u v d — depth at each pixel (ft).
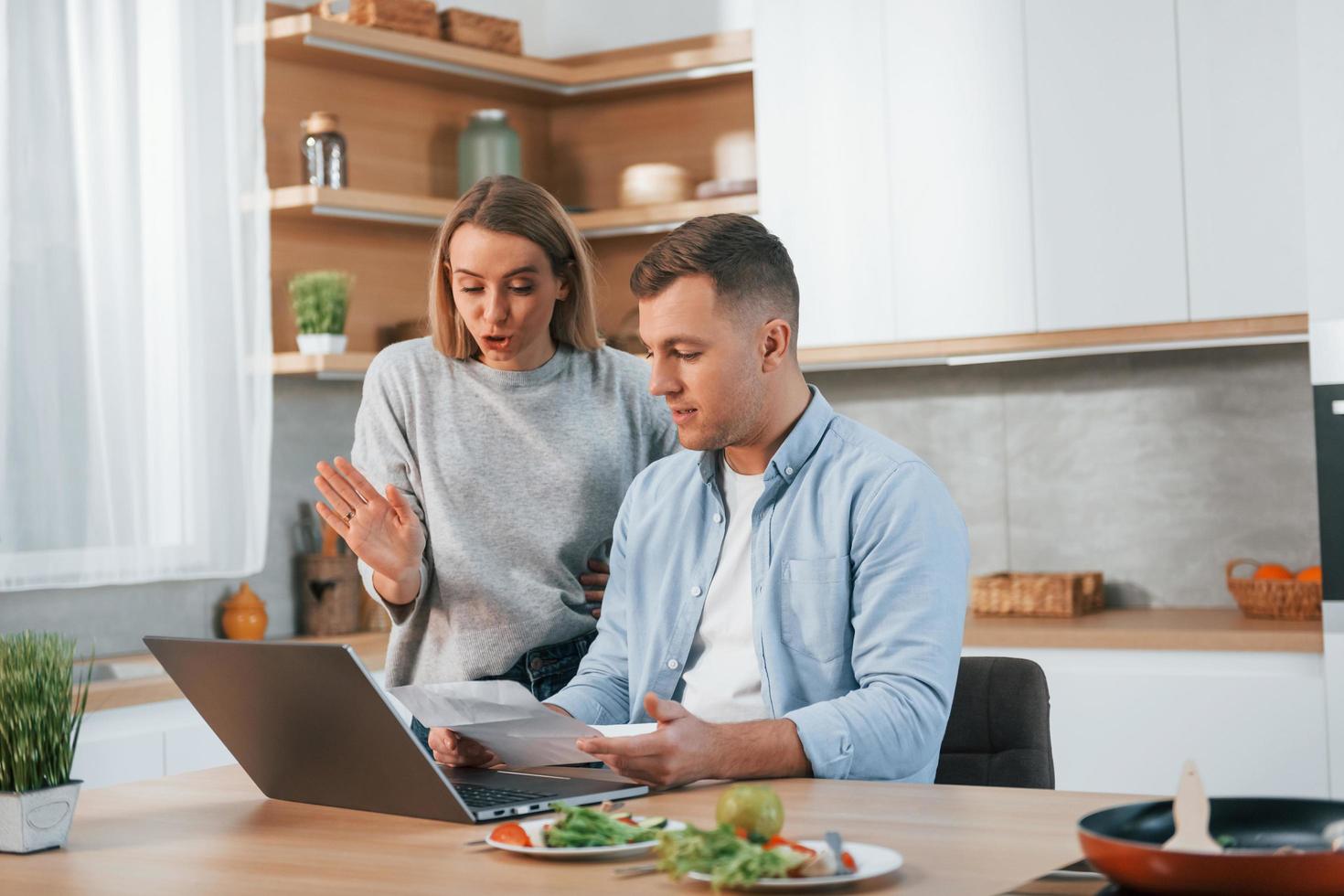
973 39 12.47
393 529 7.08
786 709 5.97
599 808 4.85
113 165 11.03
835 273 13.05
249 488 11.76
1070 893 3.62
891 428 14.37
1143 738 11.33
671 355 5.86
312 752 5.12
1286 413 12.78
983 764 6.44
